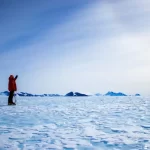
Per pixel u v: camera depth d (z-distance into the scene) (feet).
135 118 24.90
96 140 14.28
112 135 15.78
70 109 36.88
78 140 14.33
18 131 17.28
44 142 13.83
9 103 44.83
